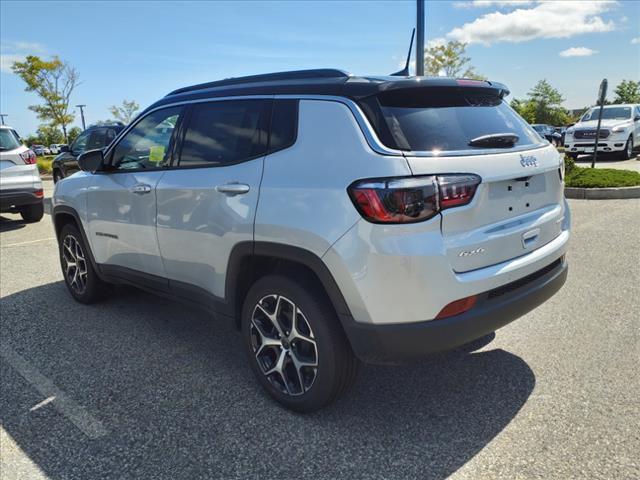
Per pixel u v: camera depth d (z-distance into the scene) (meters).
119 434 2.86
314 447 2.69
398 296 2.48
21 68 30.56
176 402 3.16
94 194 4.34
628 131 17.05
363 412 2.99
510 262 2.78
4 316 4.72
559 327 3.99
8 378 3.53
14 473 2.56
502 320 2.74
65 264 5.09
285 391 3.03
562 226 3.35
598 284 4.86
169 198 3.54
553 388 3.15
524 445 2.63
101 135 12.25
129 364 3.69
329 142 2.72
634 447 2.57
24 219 9.79
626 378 3.21
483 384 3.24
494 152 2.76
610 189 9.47
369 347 2.59
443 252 2.47
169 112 3.79
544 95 57.59
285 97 3.01
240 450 2.69
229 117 3.29
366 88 2.71
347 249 2.53
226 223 3.10
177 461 2.62
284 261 2.98
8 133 9.01
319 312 2.76
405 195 2.41
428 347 2.54
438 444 2.67
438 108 2.82
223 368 3.60
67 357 3.83
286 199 2.78
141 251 3.93
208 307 3.48
